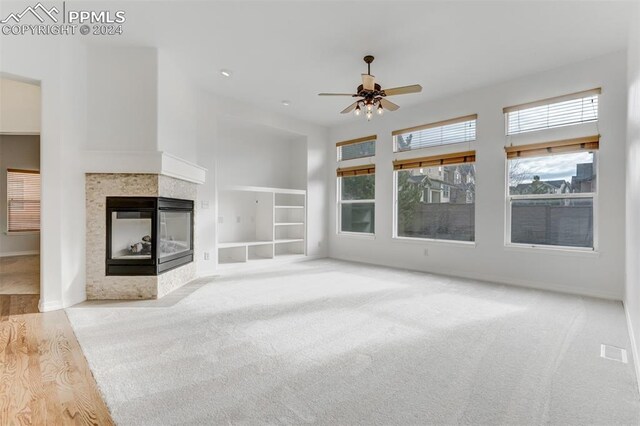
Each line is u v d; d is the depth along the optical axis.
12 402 1.78
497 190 4.80
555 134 4.27
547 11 3.07
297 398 1.83
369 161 6.56
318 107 5.93
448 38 3.58
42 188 3.34
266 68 4.37
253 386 1.95
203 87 5.00
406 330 2.86
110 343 2.56
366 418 1.65
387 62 4.16
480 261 4.99
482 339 2.66
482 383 1.99
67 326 2.91
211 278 4.95
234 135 6.36
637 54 2.51
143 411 1.70
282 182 7.16
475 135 5.05
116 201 3.77
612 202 3.84
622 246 3.77
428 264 5.62
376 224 6.41
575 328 2.91
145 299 3.80
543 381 2.02
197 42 3.73
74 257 3.59
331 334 2.76
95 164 3.68
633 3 2.85
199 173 4.76
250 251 6.73
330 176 7.27
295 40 3.67
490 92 4.86
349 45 3.76
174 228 4.39
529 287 4.46
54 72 3.36
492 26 3.34
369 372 2.12
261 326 2.94
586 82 4.02
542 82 4.37
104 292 3.79
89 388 1.92
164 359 2.29
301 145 7.02
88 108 3.73
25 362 2.24
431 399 1.82
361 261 6.66
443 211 5.53
